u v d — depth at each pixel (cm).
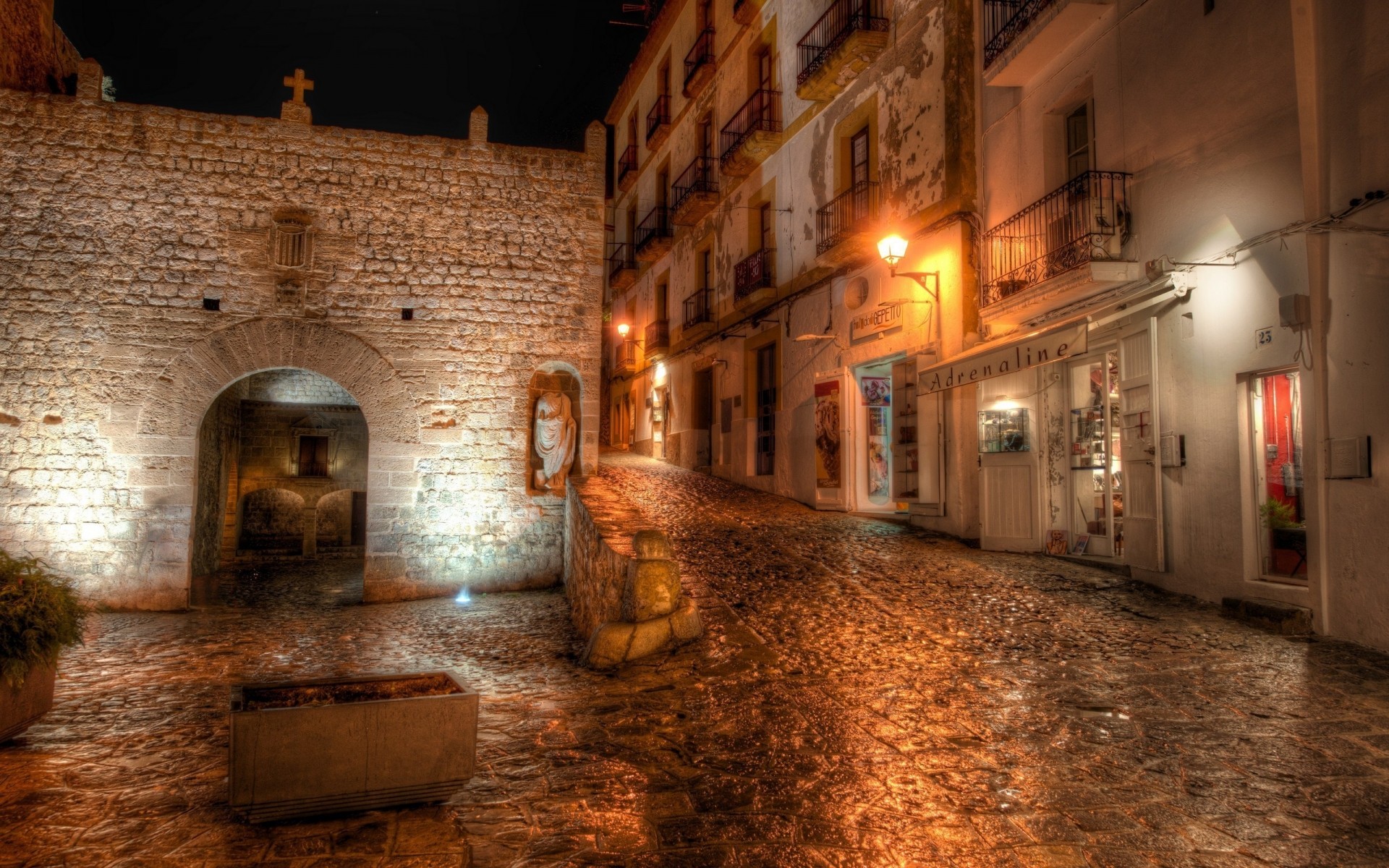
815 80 1549
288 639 967
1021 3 1129
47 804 437
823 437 1545
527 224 1362
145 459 1192
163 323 1212
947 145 1264
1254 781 443
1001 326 1164
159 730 587
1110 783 448
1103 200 945
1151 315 891
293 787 411
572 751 514
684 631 739
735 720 560
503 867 368
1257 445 782
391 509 1273
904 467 1370
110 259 1203
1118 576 943
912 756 490
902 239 1215
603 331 3284
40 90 1330
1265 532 777
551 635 973
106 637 979
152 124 1230
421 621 1084
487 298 1334
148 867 363
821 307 1598
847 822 410
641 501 1518
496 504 1312
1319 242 691
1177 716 536
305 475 1947
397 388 1290
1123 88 954
